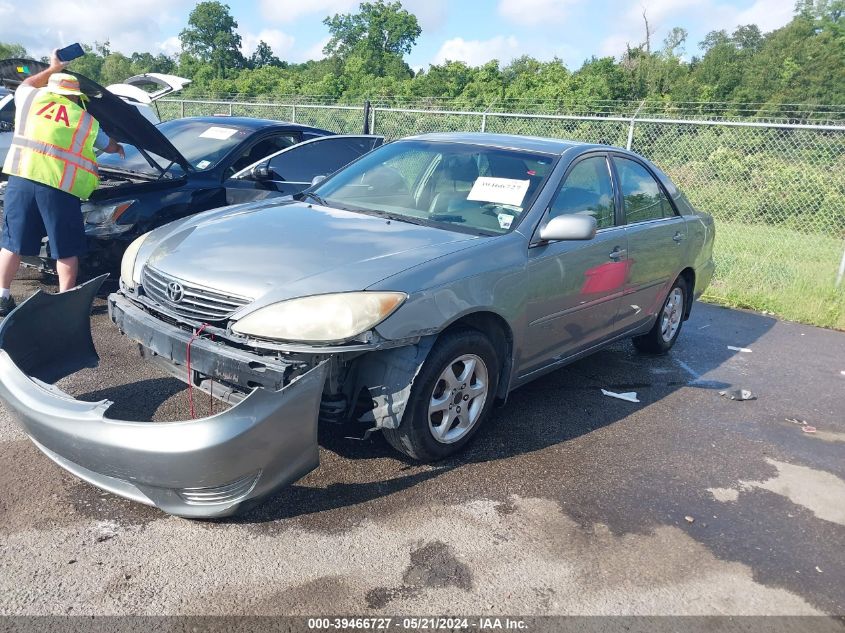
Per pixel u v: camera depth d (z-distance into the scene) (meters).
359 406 3.32
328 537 2.91
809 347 6.37
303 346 2.87
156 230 3.90
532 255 3.73
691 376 5.32
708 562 2.98
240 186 5.99
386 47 65.25
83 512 2.96
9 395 2.96
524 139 4.63
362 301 2.94
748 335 6.62
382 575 2.71
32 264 5.32
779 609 2.73
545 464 3.69
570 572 2.83
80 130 4.75
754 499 3.54
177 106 19.39
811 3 55.69
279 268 3.12
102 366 4.39
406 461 3.56
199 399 4.00
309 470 2.92
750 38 56.94
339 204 4.22
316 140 6.64
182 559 2.71
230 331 2.98
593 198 4.38
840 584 2.92
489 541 2.98
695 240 5.55
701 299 7.86
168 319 3.25
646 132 12.53
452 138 4.66
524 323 3.74
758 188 11.43
